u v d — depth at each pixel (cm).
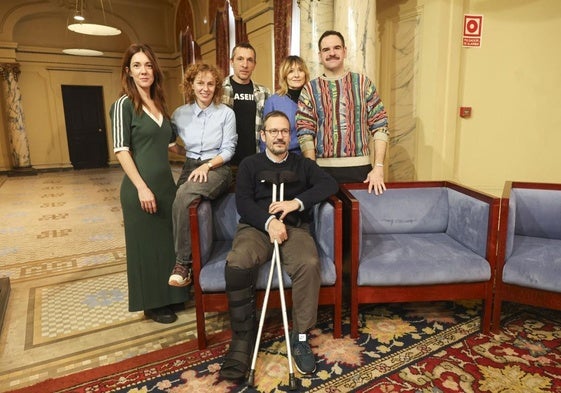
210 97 247
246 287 198
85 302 284
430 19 367
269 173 220
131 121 235
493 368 195
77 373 202
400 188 267
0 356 220
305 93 263
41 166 1041
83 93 1071
